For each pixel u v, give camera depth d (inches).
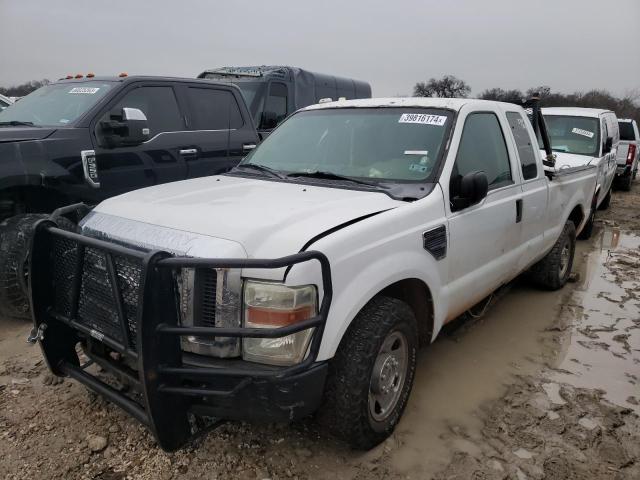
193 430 114.7
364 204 118.0
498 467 113.6
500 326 189.2
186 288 95.7
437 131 142.4
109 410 126.2
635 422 131.6
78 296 110.7
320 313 95.6
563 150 338.6
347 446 117.2
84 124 201.0
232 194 125.3
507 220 158.9
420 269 119.5
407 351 120.9
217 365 94.8
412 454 116.3
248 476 107.0
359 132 151.6
